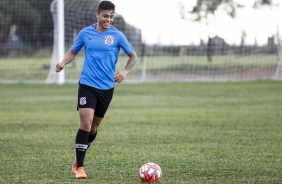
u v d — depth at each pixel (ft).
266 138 86.84
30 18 335.47
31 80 226.38
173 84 206.49
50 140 85.40
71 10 237.04
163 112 122.62
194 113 120.47
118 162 67.87
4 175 60.03
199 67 265.13
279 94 164.76
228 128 98.07
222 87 191.62
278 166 65.05
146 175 56.03
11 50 352.28
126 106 135.23
